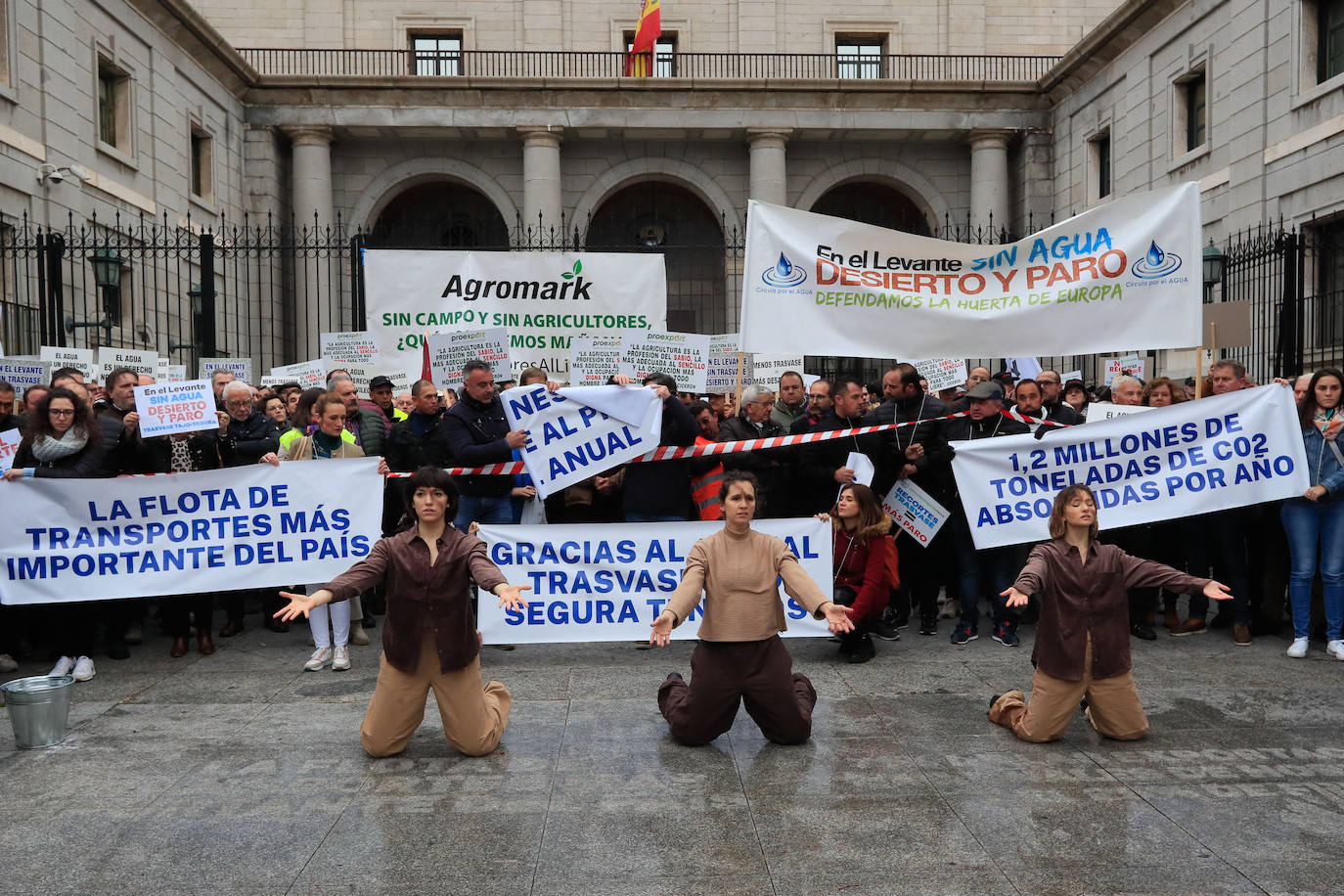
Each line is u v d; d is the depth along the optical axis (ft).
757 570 17.11
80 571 22.80
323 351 36.11
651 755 17.08
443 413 28.12
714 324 104.53
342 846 13.58
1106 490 24.49
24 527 22.65
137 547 23.07
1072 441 24.48
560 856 13.24
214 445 25.02
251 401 26.13
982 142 92.53
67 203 59.41
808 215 25.62
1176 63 70.33
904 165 96.32
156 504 23.21
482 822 14.34
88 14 62.59
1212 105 65.51
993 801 14.94
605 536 23.39
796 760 16.78
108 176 65.00
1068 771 16.16
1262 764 16.42
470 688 16.70
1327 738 17.69
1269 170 59.06
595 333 32.22
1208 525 25.75
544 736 18.16
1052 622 17.16
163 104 73.10
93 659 23.95
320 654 23.07
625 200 104.73
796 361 38.81
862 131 92.17
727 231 94.68
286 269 89.51
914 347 25.70
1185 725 18.44
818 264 25.49
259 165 88.69
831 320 25.61
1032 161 92.73
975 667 22.74
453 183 101.09
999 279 25.71
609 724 18.83
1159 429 24.26
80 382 24.48
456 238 103.91
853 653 23.26
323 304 89.20
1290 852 13.17
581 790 15.51
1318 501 23.27
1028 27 97.86
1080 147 86.43
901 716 19.13
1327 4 55.67
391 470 26.66
